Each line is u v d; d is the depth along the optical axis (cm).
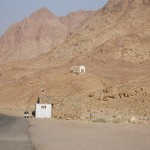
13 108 10625
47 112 7450
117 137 3875
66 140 3547
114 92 8919
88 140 3566
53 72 15775
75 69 13862
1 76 17600
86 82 12500
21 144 3169
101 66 16012
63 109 7425
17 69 18062
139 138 3794
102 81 12862
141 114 7175
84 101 8700
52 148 2931
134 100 8119
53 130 4700
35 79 14288
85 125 5531
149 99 7912
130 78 13925
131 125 5459
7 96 13300
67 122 6169
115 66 15962
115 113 7456
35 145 3120
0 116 7806
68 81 12750
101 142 3412
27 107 10731
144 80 9794
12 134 4112
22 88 13675
